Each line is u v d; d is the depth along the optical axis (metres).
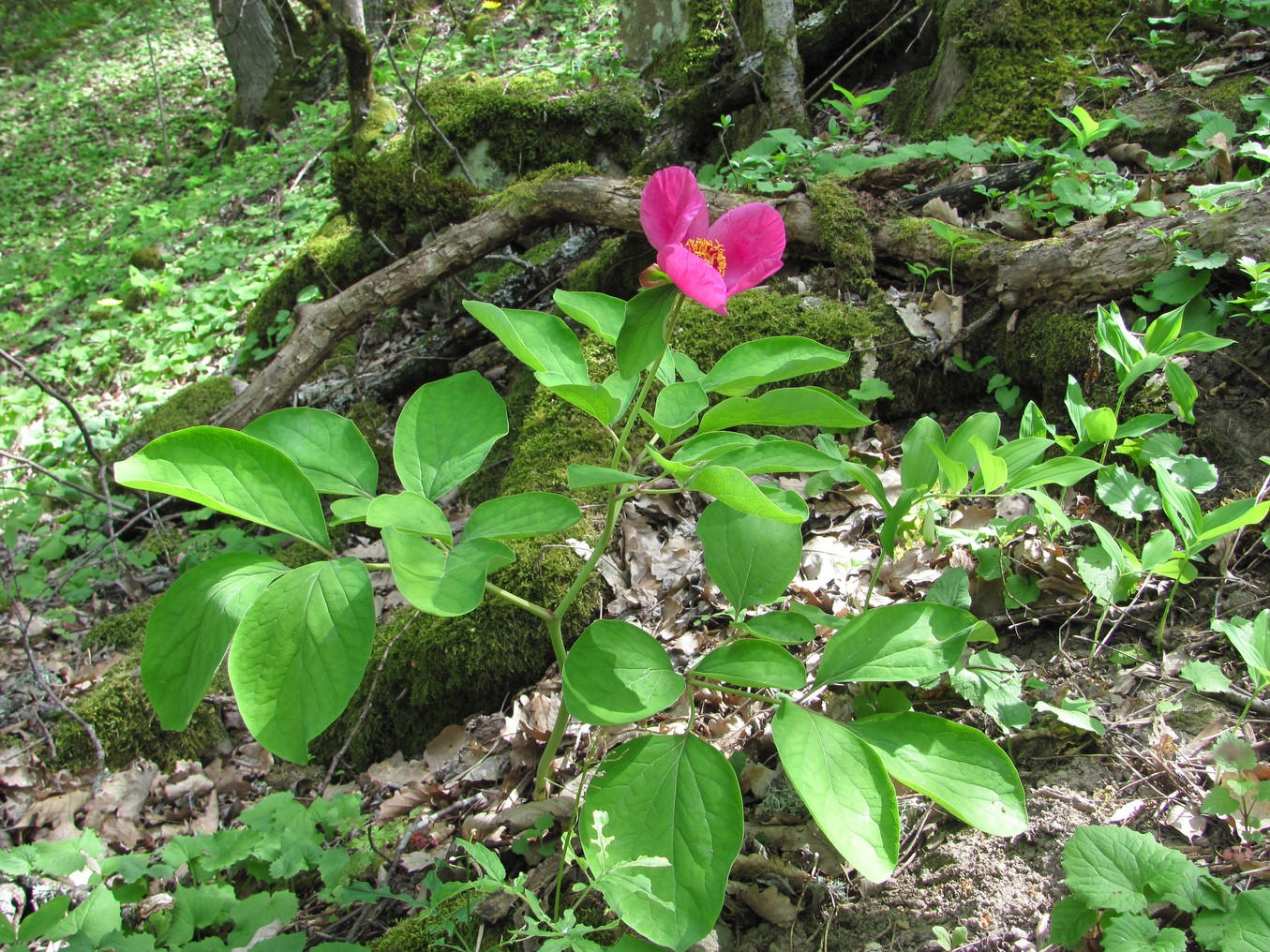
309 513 1.57
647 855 1.55
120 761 3.06
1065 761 1.99
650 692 1.65
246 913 2.04
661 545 2.97
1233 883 1.62
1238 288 2.77
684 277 1.46
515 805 2.34
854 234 3.60
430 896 1.98
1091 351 2.90
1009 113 4.17
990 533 2.45
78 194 11.07
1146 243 2.90
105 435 5.18
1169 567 2.06
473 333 4.68
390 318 5.18
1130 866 1.52
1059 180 3.31
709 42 5.86
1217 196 2.85
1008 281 3.16
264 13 9.92
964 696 1.95
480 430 1.81
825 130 5.17
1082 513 2.60
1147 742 1.97
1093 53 4.23
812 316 3.41
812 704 2.31
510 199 4.20
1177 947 1.38
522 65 7.23
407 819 2.47
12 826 2.87
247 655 1.43
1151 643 2.22
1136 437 2.52
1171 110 3.77
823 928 1.82
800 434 3.24
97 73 14.28
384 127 7.14
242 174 8.59
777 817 2.04
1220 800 1.67
